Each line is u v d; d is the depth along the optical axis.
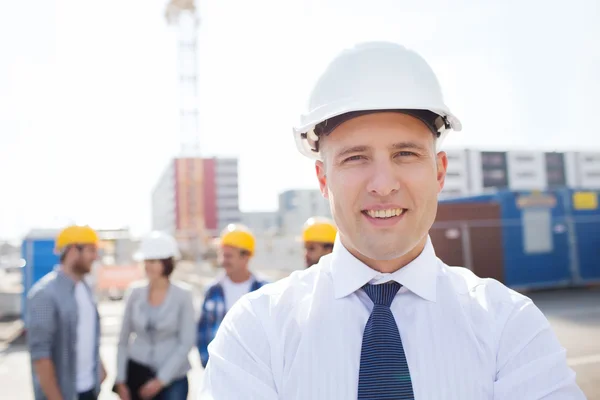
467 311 1.09
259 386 1.03
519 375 1.00
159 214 103.31
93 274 12.67
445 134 1.23
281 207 92.31
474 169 75.88
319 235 3.83
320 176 1.29
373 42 1.15
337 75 1.12
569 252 15.40
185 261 27.78
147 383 3.57
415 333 1.05
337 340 1.05
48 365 3.07
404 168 1.06
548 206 15.34
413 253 1.12
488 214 14.74
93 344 3.56
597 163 80.50
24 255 10.09
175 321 3.65
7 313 12.33
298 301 1.12
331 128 1.09
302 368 1.03
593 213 15.84
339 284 1.11
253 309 1.12
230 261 3.95
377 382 0.98
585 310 11.52
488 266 14.36
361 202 1.06
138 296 3.72
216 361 1.08
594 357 7.25
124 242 14.53
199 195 71.75
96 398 3.57
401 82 1.08
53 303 3.16
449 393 1.00
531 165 77.88
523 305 1.08
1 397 6.40
